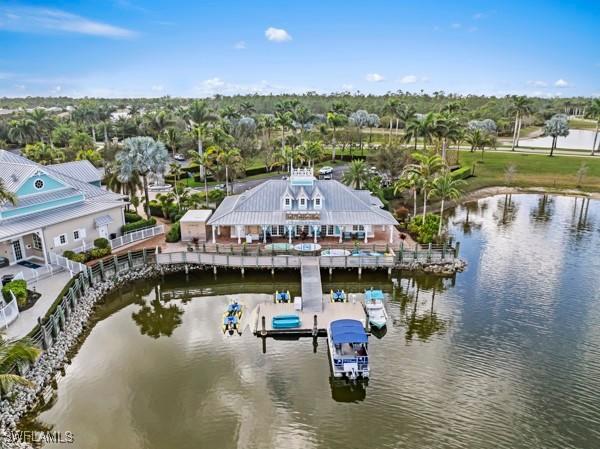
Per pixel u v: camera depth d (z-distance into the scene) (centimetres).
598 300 4019
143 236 5159
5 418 2509
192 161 6612
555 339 3409
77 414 2677
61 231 4347
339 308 3906
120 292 4328
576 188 8506
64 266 4150
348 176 6456
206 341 3503
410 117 10069
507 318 3738
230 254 4541
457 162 9812
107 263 4378
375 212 5006
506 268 4759
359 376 2966
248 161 9100
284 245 4675
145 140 5519
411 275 4594
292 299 4191
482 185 8662
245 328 3694
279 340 3506
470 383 2920
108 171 6600
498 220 6631
